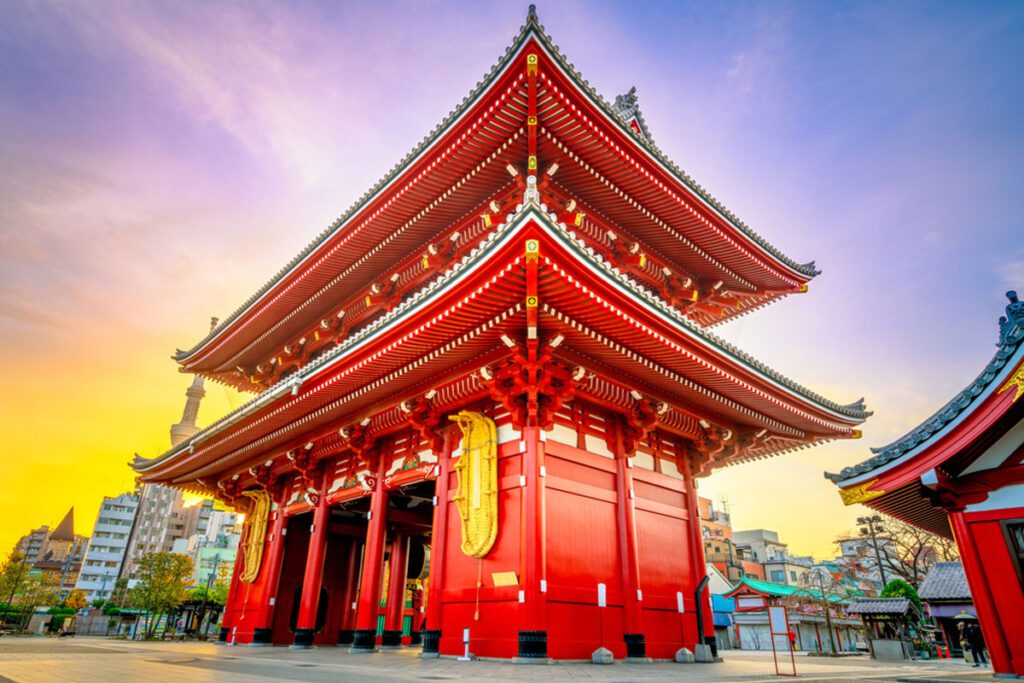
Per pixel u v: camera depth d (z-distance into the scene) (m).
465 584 15.98
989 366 8.91
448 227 23.09
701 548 19.70
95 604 72.62
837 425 20.98
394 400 19.00
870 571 56.44
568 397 16.20
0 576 62.31
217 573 84.25
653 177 20.36
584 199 21.56
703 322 27.47
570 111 17.95
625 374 17.44
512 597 14.55
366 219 22.78
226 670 11.98
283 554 25.48
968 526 9.34
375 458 21.05
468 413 17.20
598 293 13.91
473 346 16.02
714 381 17.83
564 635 14.58
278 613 24.91
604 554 16.53
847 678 11.47
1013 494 9.08
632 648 15.88
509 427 16.53
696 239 23.27
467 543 15.95
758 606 41.88
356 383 18.55
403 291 25.41
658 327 15.24
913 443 9.47
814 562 88.62
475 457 16.80
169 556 46.22
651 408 18.22
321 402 20.17
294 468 25.02
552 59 16.66
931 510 12.05
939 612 34.34
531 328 14.45
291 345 30.64
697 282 25.72
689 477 20.55
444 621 16.22
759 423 20.44
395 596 26.06
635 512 17.88
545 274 13.20
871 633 28.81
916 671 15.07
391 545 27.22
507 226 12.71
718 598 47.06
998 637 8.66
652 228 22.73
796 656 27.69
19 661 13.13
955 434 9.12
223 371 33.66
